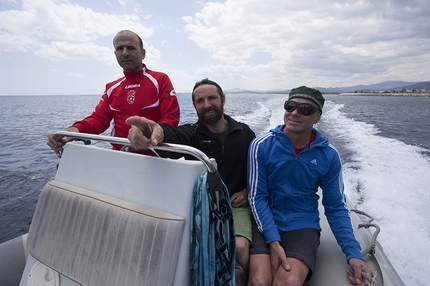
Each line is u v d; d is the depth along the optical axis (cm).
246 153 183
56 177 142
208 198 104
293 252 147
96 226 113
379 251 174
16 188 544
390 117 1453
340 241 157
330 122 1141
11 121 1644
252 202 165
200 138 176
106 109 213
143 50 209
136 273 99
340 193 164
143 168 116
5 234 389
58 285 128
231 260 115
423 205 391
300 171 163
